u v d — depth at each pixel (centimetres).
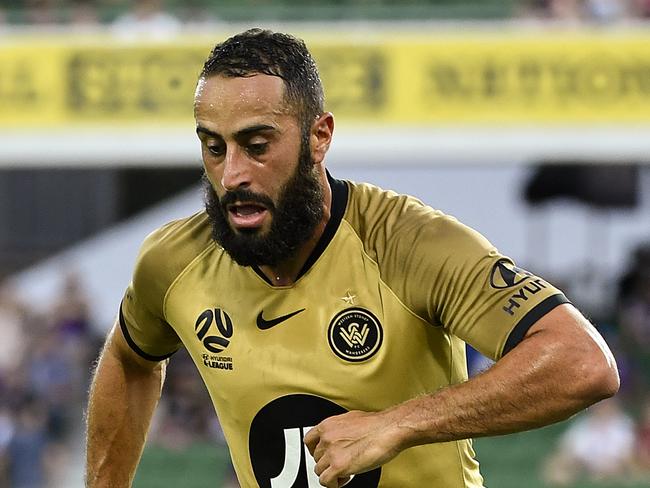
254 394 1102
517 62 4431
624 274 5569
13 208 6134
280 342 1091
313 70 1052
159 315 1209
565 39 4431
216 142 1025
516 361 973
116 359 1274
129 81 4484
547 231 6041
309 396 1080
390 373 1069
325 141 1067
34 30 4528
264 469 1120
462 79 4434
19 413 4428
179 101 4481
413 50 4434
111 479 1298
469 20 4500
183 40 4459
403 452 1091
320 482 995
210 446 4503
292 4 4866
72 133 4500
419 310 1061
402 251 1066
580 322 991
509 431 977
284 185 1035
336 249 1090
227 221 1060
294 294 1092
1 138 4509
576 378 961
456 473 1123
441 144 4431
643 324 5119
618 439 4200
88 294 5125
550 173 5644
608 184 5603
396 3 4878
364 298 1073
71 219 6134
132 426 1291
